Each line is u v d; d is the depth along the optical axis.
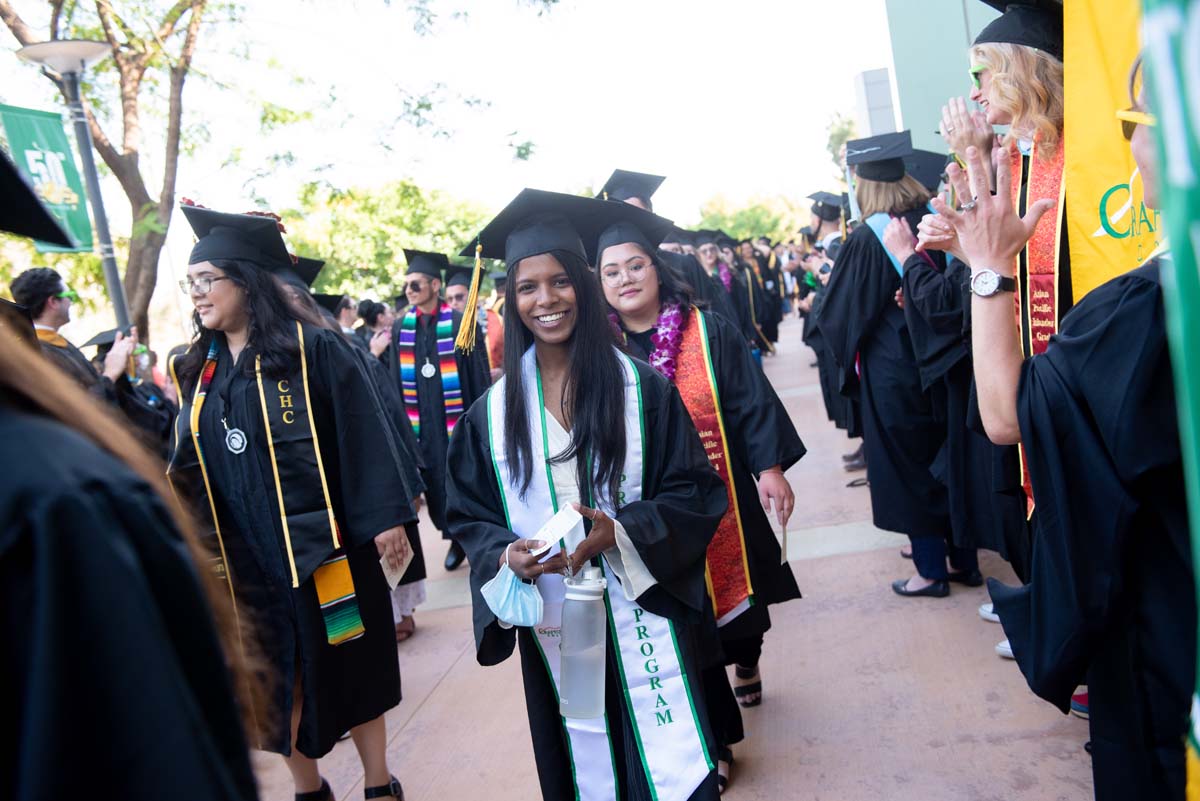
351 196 13.43
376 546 3.30
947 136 2.71
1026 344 2.74
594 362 2.57
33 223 1.08
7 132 7.29
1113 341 1.70
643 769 2.49
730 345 3.43
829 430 9.35
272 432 3.19
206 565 1.23
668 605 2.53
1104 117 2.23
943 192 4.37
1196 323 0.77
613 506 2.54
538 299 2.56
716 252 10.38
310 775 3.36
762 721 3.78
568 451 2.54
